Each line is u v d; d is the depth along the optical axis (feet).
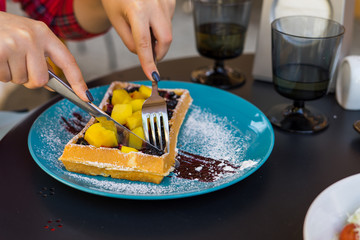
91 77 4.75
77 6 2.30
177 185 1.35
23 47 1.26
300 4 1.84
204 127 1.69
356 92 1.74
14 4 6.07
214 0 2.05
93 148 1.40
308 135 1.63
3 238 1.16
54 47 1.33
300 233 1.18
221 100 1.83
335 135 1.63
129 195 1.21
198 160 1.49
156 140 1.49
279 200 1.30
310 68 1.60
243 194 1.32
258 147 1.52
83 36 2.44
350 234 1.03
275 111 1.77
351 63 1.74
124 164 1.37
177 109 1.69
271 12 1.89
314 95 1.65
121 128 1.46
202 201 1.29
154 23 1.57
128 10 1.53
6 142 1.57
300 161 1.48
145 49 1.53
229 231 1.19
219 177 1.38
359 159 1.49
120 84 1.85
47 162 1.41
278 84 1.69
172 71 2.14
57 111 1.72
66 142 1.57
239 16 1.94
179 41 5.60
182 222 1.22
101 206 1.28
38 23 1.33
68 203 1.29
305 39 1.55
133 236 1.17
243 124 1.67
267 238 1.16
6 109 3.97
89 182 1.35
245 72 2.14
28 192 1.33
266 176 1.40
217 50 1.97
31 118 1.73
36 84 1.32
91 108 1.42
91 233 1.18
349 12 1.83
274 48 1.65
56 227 1.20
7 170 1.43
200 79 2.04
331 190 1.10
